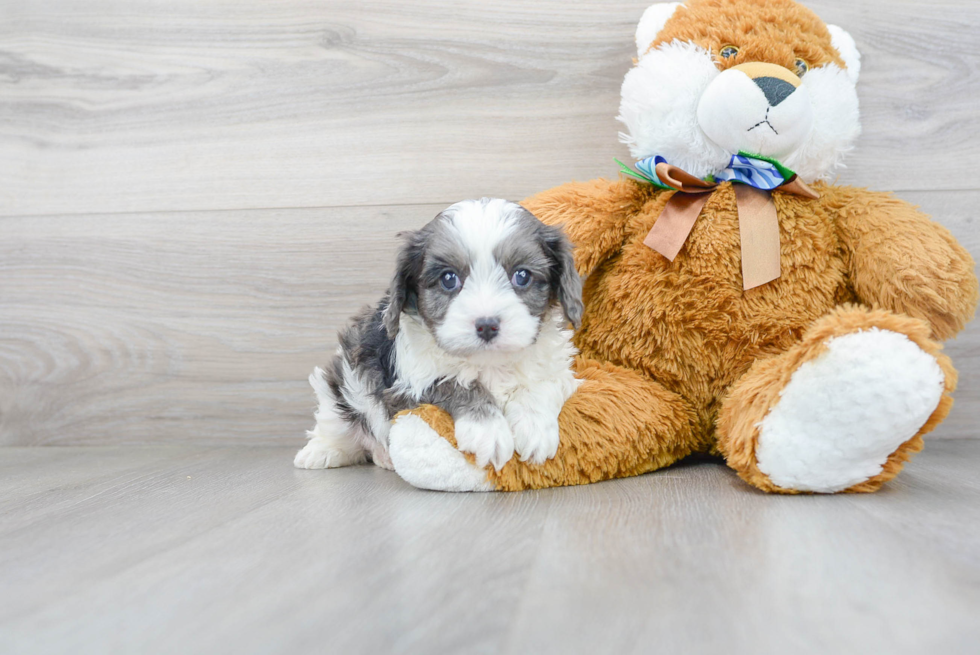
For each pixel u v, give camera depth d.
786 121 1.81
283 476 1.98
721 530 1.30
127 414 2.54
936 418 1.52
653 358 1.95
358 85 2.44
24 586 1.11
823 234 1.86
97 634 0.93
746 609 0.95
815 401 1.51
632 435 1.79
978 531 1.28
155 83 2.51
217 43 2.48
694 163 1.96
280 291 2.48
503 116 2.39
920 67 2.28
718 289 1.85
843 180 2.31
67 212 2.54
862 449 1.52
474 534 1.32
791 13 1.95
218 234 2.49
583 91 2.36
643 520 1.39
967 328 2.28
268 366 2.49
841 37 2.07
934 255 1.74
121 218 2.53
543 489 1.71
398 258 1.73
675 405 1.92
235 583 1.09
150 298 2.52
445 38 2.40
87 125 2.53
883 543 1.21
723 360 1.90
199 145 2.49
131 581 1.12
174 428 2.53
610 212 1.98
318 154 2.46
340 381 2.04
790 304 1.84
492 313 1.56
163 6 2.49
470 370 1.71
